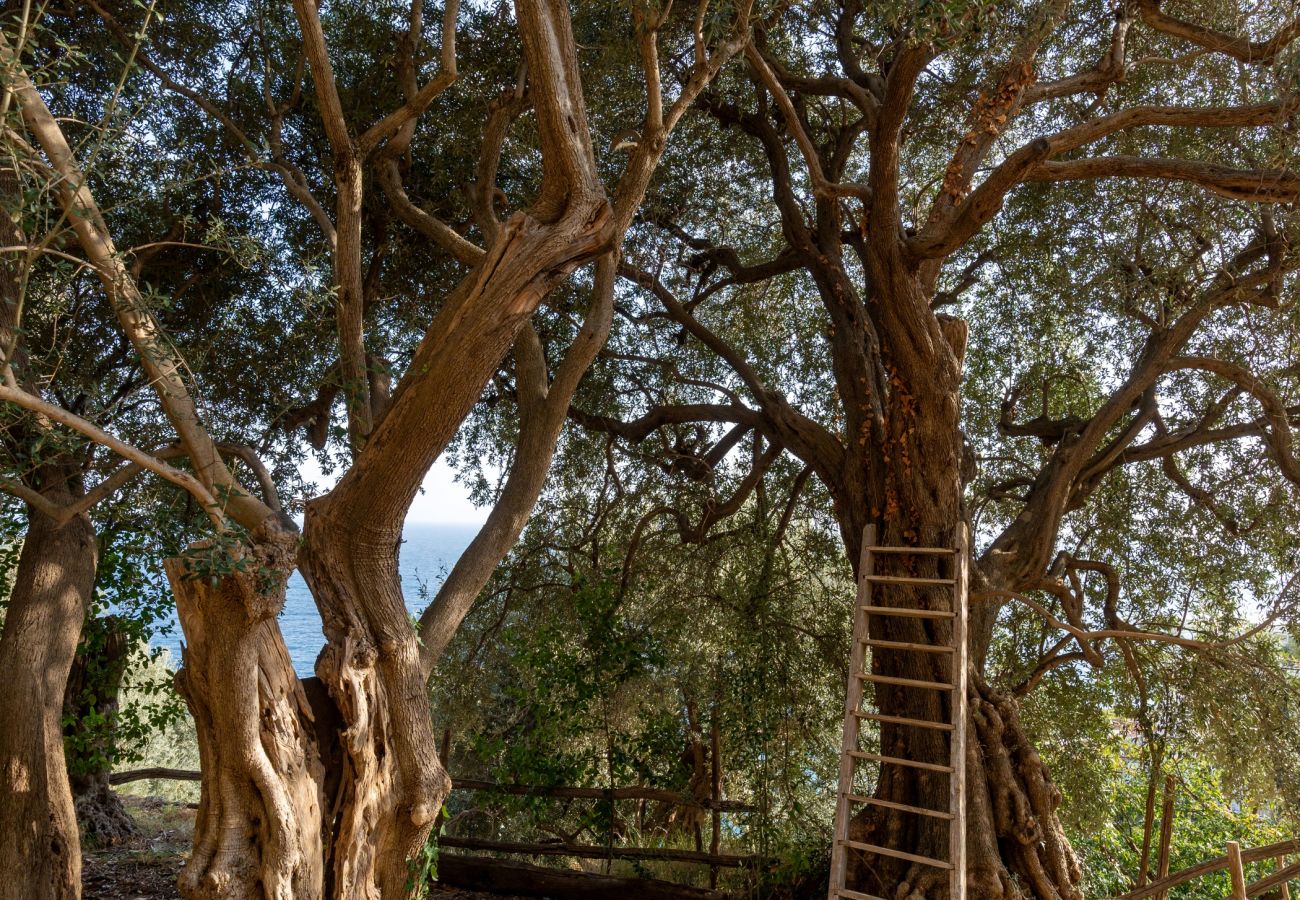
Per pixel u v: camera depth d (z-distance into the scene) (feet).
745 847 26.66
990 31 24.66
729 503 30.58
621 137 26.81
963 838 16.79
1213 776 34.71
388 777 14.99
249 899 12.60
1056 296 29.30
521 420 21.95
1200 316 23.95
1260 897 20.94
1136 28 26.73
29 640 18.42
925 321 20.58
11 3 22.74
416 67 25.71
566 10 14.67
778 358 34.96
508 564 35.14
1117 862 32.55
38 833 17.35
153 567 24.25
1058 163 18.45
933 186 32.35
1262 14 22.22
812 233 28.30
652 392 35.47
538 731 26.55
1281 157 18.43
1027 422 31.19
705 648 31.96
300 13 15.60
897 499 21.88
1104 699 30.96
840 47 28.04
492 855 29.60
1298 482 23.85
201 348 26.40
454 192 29.73
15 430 17.75
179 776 29.40
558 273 13.96
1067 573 30.12
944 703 20.92
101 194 24.21
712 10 22.89
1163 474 30.27
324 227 21.43
